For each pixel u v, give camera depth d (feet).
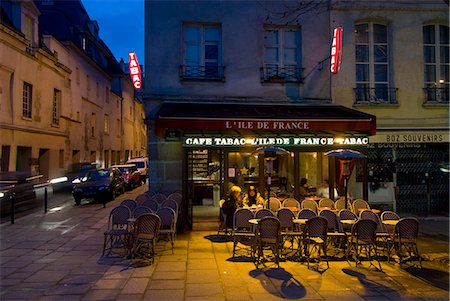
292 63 40.04
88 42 100.42
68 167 82.38
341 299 18.72
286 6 39.58
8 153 59.47
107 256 26.00
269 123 31.78
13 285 20.36
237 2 39.04
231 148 35.47
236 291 19.63
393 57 40.98
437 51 42.24
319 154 36.99
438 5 41.50
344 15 40.27
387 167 41.27
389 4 40.75
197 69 38.63
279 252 26.86
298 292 19.61
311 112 35.96
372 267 24.14
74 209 48.55
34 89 67.82
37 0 93.30
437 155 42.19
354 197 38.70
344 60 40.14
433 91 41.55
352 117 33.50
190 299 18.51
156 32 37.99
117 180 61.93
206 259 25.39
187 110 34.09
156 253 26.84
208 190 35.45
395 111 40.60
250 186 34.32
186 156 35.12
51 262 24.64
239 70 38.73
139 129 161.68
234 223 27.14
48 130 73.10
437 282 21.47
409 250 26.66
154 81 37.70
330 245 29.37
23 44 63.10
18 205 47.96
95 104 102.17
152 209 31.35
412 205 41.73
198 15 38.50
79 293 19.22
